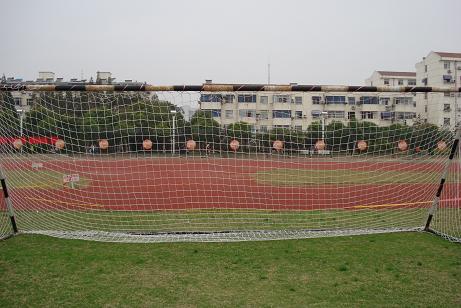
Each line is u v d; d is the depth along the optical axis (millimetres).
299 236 6895
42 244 6375
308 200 10203
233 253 6016
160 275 5074
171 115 9031
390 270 5281
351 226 7695
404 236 7008
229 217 8383
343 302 4266
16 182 10781
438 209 8930
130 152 10133
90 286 4688
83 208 9125
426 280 4914
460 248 6281
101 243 6473
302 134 10219
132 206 9383
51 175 13055
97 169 13898
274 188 11750
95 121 8617
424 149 9008
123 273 5137
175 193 10953
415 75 58875
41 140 8398
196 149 9469
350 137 10133
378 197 10570
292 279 4953
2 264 5422
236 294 4480
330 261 5648
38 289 4582
